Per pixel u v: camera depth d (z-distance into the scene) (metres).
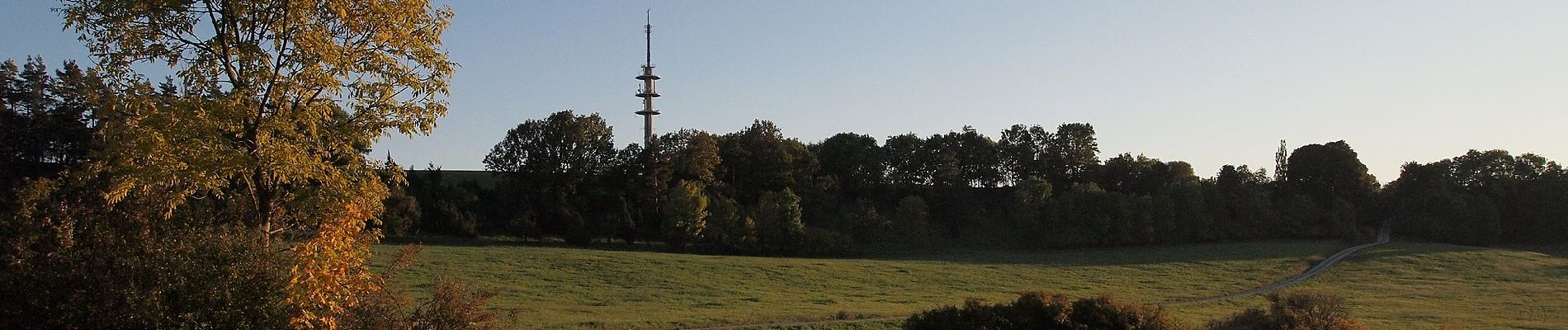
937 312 27.02
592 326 35.75
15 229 10.59
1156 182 132.38
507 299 46.09
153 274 10.59
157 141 10.36
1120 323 25.39
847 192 134.00
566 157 106.25
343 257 11.08
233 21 11.38
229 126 11.41
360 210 11.47
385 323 12.26
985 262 85.75
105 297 10.45
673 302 48.06
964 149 141.25
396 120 12.21
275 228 12.42
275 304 10.96
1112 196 107.50
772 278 62.59
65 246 10.70
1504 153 124.19
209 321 10.45
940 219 126.19
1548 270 80.69
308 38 11.21
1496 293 64.44
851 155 137.12
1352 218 110.56
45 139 44.06
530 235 92.38
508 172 106.62
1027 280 68.62
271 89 11.26
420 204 91.50
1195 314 48.50
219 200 12.73
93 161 11.25
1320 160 124.56
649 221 102.94
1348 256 90.62
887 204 131.38
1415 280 74.00
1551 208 113.38
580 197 106.69
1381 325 45.16
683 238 91.75
